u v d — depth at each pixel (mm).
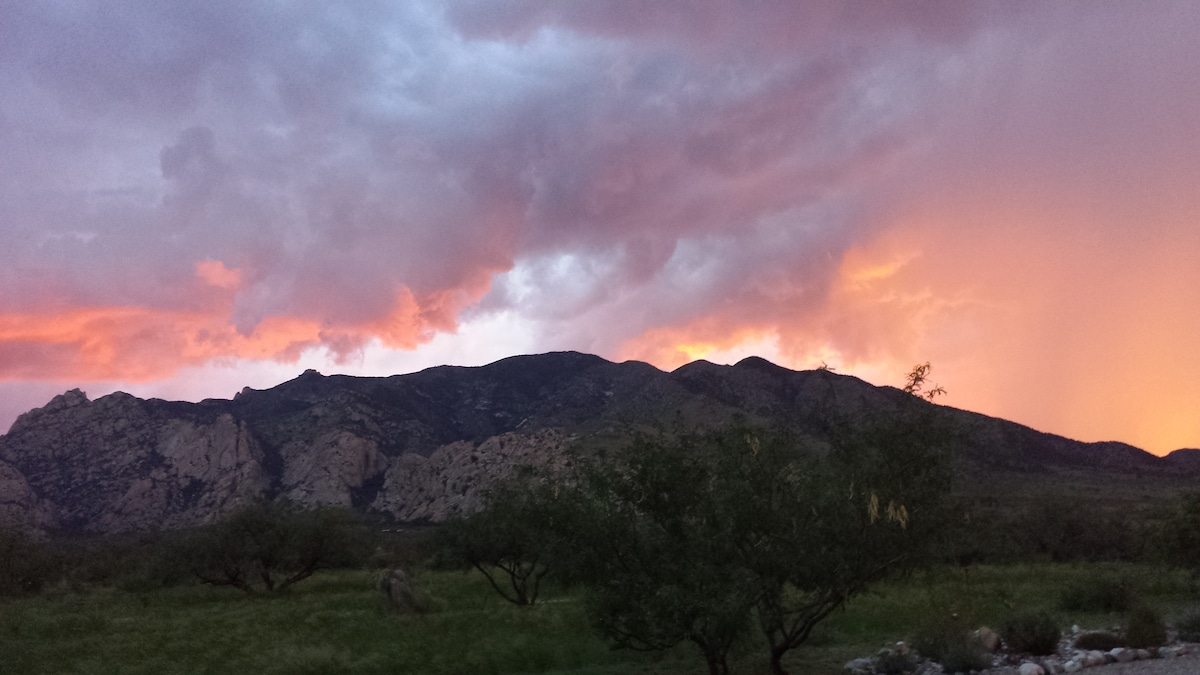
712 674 16734
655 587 15961
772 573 15906
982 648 18328
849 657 19812
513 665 21016
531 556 33062
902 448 15914
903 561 16141
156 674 21750
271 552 48031
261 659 22562
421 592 34812
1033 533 55500
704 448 16688
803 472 16266
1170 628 21047
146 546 61719
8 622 32938
